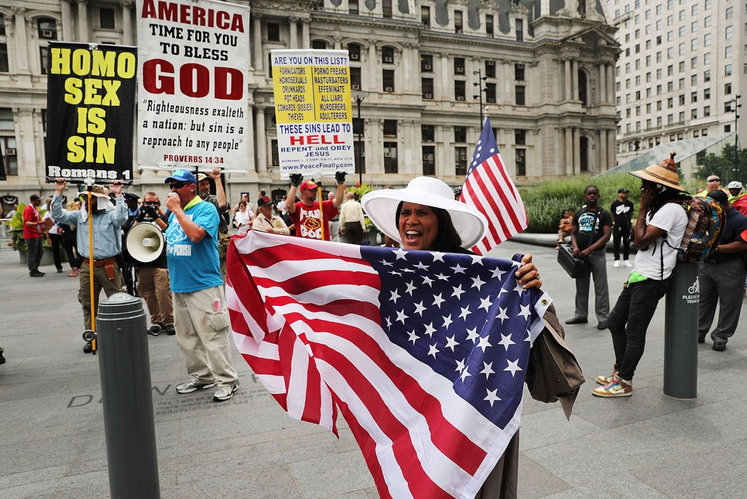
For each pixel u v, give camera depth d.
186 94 5.28
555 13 52.47
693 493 2.77
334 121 6.55
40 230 13.12
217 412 4.09
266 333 2.36
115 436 2.19
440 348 1.87
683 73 83.56
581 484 2.89
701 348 5.55
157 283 6.67
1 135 35.34
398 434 1.87
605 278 6.50
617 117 55.03
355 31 44.16
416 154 46.72
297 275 2.19
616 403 4.06
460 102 49.59
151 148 5.22
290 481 2.99
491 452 1.62
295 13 40.69
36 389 4.70
